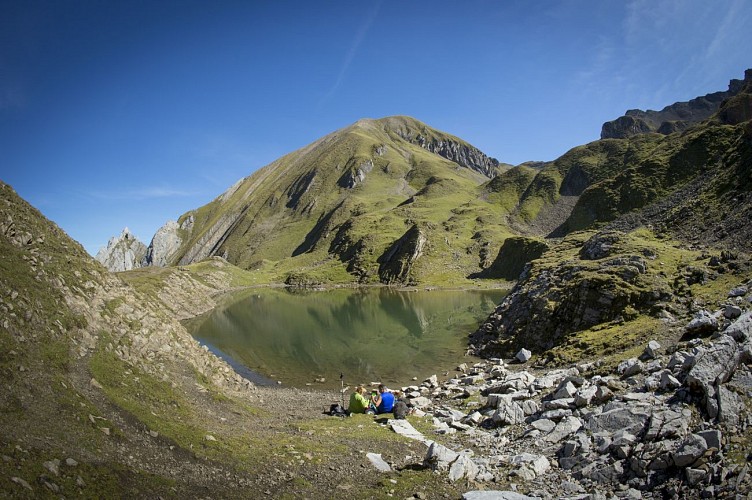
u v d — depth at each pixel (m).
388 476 18.44
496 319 62.34
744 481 13.60
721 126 171.25
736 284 42.22
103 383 20.30
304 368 53.69
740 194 73.06
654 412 19.27
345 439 23.12
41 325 20.73
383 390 34.31
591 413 23.47
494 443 23.59
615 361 32.75
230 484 15.85
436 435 25.67
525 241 179.12
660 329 38.62
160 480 14.45
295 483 16.77
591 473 17.56
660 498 14.84
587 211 188.25
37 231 27.48
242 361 57.97
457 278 192.88
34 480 11.31
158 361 27.72
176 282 119.25
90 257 31.45
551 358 43.56
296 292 183.50
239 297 160.88
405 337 72.31
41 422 14.55
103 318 26.25
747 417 16.45
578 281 52.62
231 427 23.17
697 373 19.34
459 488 17.48
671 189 163.75
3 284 20.62
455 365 52.50
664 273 49.94
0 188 27.52
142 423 18.09
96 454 14.34
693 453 15.36
